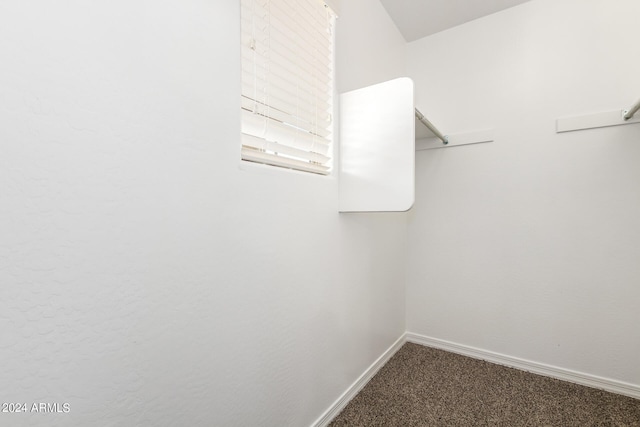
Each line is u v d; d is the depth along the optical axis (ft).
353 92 4.69
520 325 6.41
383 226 6.50
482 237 6.80
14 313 1.71
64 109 1.86
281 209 3.64
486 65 6.68
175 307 2.52
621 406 5.08
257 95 3.45
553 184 6.03
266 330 3.45
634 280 5.41
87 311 1.99
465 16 6.72
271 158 3.61
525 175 6.30
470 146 6.91
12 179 1.68
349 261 5.21
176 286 2.52
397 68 7.18
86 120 1.96
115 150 2.11
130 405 2.24
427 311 7.52
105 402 2.10
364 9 5.75
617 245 5.52
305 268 4.08
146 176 2.29
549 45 6.02
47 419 1.84
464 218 7.00
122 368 2.19
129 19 2.17
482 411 4.93
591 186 5.70
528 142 6.25
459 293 7.10
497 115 6.57
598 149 5.63
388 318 6.79
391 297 6.93
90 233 2.00
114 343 2.14
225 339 2.96
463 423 4.64
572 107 5.83
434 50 7.34
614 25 5.47
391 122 4.34
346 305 5.12
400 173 4.28
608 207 5.57
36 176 1.77
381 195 4.44
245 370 3.19
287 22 3.83
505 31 6.47
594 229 5.70
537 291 6.23
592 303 5.74
